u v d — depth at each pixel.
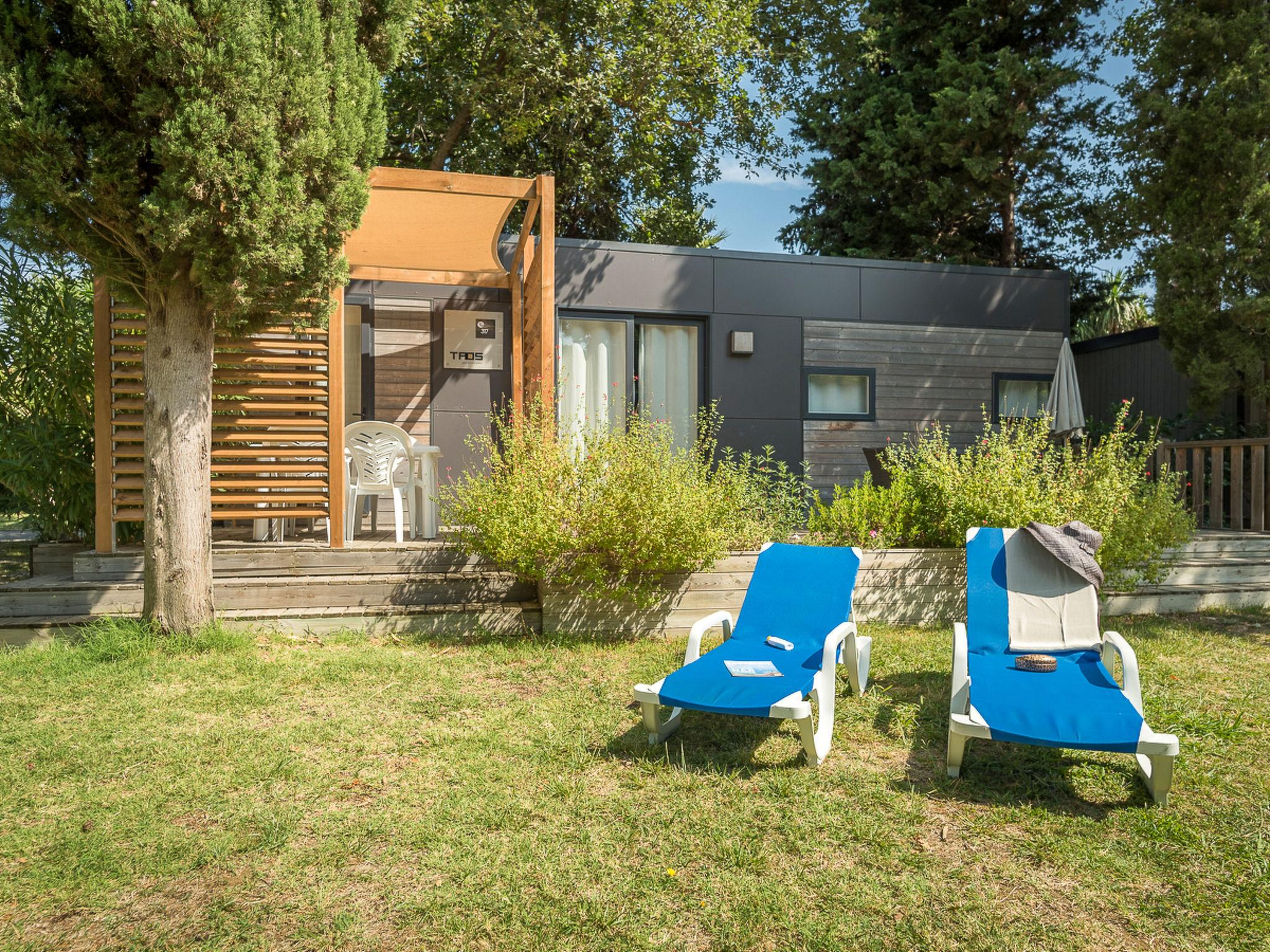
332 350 7.07
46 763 3.95
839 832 3.37
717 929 2.70
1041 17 16.86
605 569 6.65
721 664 4.52
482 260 9.48
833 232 19.42
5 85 4.84
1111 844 3.31
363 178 5.91
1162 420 11.48
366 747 4.21
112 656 5.54
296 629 6.39
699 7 14.16
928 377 11.15
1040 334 11.54
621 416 10.37
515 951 2.59
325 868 3.06
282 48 5.36
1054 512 7.00
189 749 4.12
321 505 7.18
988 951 2.61
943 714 4.84
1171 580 8.04
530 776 3.89
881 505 7.64
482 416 10.20
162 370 5.91
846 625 4.78
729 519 7.09
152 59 5.04
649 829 3.38
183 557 5.93
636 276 10.24
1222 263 10.41
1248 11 10.21
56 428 7.61
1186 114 10.41
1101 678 4.27
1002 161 16.89
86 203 5.26
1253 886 2.96
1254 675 5.62
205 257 5.37
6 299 7.63
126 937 2.65
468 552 6.81
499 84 14.35
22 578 7.66
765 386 10.62
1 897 2.87
